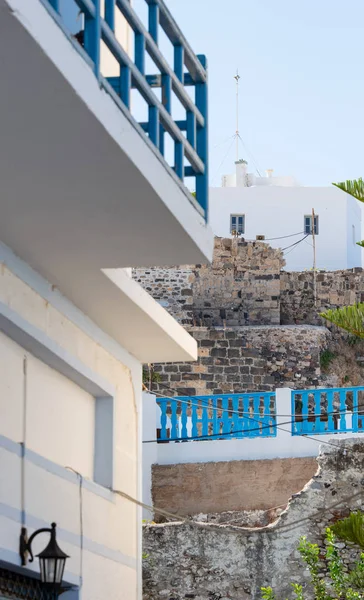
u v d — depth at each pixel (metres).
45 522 9.60
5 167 7.59
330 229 48.91
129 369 12.63
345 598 16.17
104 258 9.48
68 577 10.05
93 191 8.00
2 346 9.31
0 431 9.12
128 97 7.80
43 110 6.74
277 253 34.91
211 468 21.78
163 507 21.55
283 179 54.66
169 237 8.94
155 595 16.59
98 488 11.17
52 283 10.17
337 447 17.55
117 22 11.84
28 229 8.81
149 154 7.89
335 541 16.86
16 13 5.85
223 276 34.59
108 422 11.80
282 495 21.69
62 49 6.39
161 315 11.70
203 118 9.89
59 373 10.71
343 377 33.50
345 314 13.91
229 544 16.83
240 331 32.25
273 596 15.94
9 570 9.18
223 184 55.97
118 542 11.71
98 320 11.38
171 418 22.22
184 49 9.43
